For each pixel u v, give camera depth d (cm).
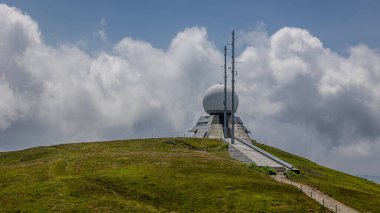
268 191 7950
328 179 10900
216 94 18488
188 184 8112
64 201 7162
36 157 13125
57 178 8575
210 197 7450
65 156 11800
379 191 10619
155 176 8606
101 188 7831
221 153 12925
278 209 7044
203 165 9781
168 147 13625
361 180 12912
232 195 7581
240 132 17875
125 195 7525
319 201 7856
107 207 6900
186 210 6912
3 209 6950
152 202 7244
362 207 7794
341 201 8044
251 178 8906
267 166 10456
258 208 7038
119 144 14088
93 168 9819
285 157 14362
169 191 7719
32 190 7812
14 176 9225
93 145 14112
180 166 9556
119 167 9575
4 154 14138
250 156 11919
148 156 10831
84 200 7206
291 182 9225
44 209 6856
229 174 9081
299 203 7444
